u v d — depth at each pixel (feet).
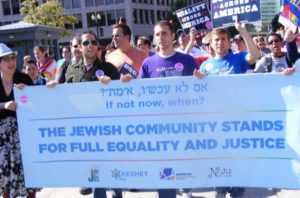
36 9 142.41
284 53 19.81
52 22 142.41
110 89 14.19
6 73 15.39
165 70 14.57
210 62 15.87
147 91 13.93
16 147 15.39
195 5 30.73
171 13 227.20
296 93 12.93
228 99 13.50
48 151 15.01
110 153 14.55
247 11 18.63
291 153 13.20
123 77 13.99
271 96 13.16
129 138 14.32
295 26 19.35
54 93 14.62
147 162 14.30
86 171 14.79
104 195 15.44
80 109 14.55
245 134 13.53
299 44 25.55
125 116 14.23
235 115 13.50
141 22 229.66
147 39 25.82
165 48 14.58
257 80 13.19
